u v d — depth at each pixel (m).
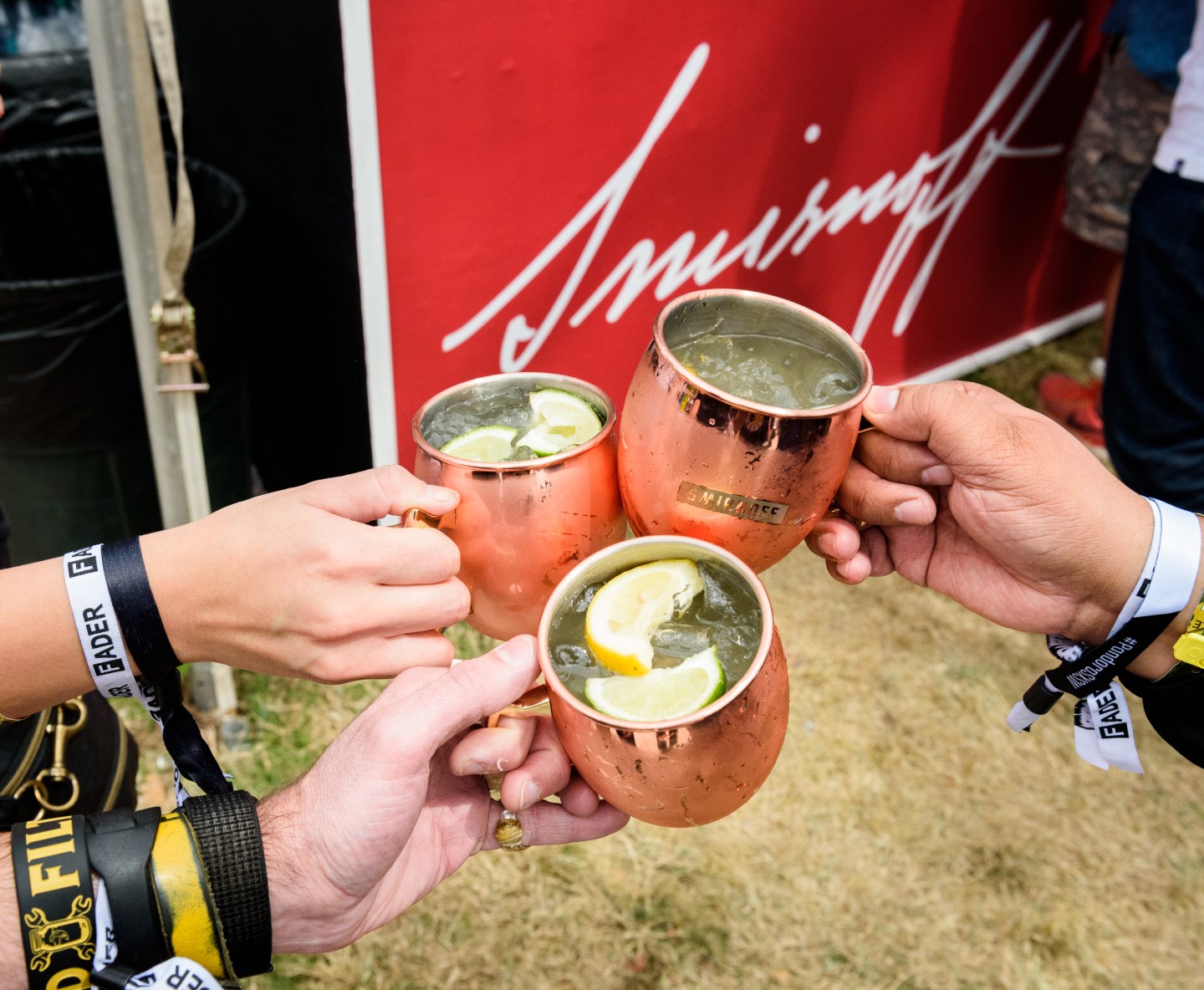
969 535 1.12
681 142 2.20
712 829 2.04
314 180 1.90
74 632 0.88
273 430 2.63
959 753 2.23
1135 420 2.31
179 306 1.62
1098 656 1.07
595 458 0.90
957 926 1.92
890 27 2.42
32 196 2.38
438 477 0.90
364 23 1.63
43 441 2.17
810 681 2.36
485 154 1.90
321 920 0.88
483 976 1.80
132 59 1.43
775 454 0.83
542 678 0.96
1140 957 1.90
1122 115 2.72
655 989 1.80
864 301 2.91
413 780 0.84
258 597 0.88
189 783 2.03
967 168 2.90
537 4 1.81
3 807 1.10
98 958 0.77
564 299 2.21
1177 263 2.15
